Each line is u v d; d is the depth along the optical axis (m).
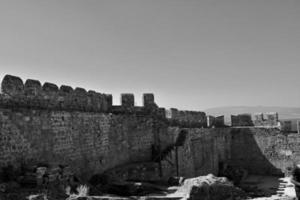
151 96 33.31
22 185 17.11
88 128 25.31
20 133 19.12
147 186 23.66
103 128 27.19
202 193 23.11
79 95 25.27
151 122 32.66
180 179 26.22
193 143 35.69
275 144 42.25
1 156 17.80
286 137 41.75
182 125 36.94
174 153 31.97
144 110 32.78
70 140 23.27
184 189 23.81
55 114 21.97
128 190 22.33
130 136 30.64
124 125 30.02
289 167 41.16
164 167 30.28
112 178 24.61
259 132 43.16
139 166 28.42
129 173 27.27
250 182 37.75
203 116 41.34
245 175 40.44
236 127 44.69
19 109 19.22
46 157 20.98
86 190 18.45
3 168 17.83
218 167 41.25
